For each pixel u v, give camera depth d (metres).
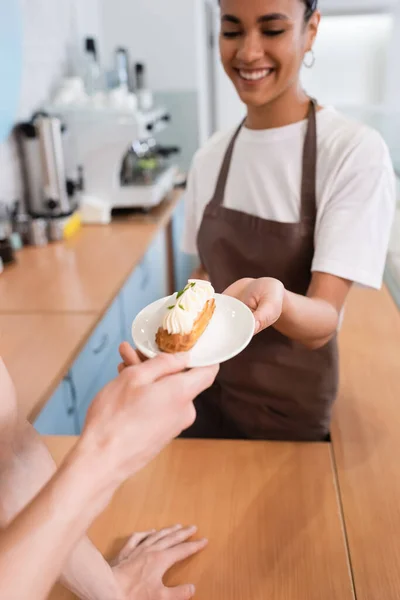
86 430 0.50
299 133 1.26
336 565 0.88
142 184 2.73
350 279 1.12
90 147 2.58
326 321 1.04
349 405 1.38
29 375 1.35
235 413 1.44
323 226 1.17
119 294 2.06
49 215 2.43
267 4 1.09
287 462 1.11
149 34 3.55
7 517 0.70
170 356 0.55
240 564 0.89
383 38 3.70
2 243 2.08
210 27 4.14
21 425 0.77
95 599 0.79
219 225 1.37
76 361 1.64
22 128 2.37
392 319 1.85
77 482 0.47
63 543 0.47
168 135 3.78
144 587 0.82
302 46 1.19
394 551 0.90
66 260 2.15
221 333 0.75
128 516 0.99
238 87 1.24
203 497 1.03
